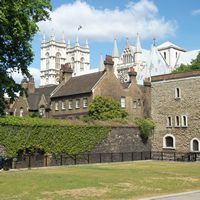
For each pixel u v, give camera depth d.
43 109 68.25
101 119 53.41
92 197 17.70
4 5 20.16
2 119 37.66
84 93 61.34
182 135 51.28
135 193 18.98
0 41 21.98
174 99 52.78
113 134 48.34
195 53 121.62
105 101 55.88
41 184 22.16
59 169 34.88
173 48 133.00
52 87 72.69
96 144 46.22
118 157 48.31
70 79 70.44
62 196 17.94
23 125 39.38
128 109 65.19
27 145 39.47
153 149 54.28
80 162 44.22
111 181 23.97
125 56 134.62
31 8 22.59
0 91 23.66
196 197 17.56
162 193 19.16
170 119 53.09
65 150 42.88
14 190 19.70
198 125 49.41
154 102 55.62
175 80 52.91
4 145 37.66
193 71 50.66
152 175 28.12
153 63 118.62
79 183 22.72
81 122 45.78
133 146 50.62
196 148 49.59
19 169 35.38
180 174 29.02
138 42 131.12
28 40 23.31
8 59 23.30
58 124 42.62
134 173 29.84
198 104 49.62
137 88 67.75
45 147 41.06
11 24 20.84
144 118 57.12
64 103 65.56
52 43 194.75
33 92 73.56
